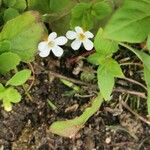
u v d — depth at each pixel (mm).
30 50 89
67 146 95
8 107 86
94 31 96
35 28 88
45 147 95
